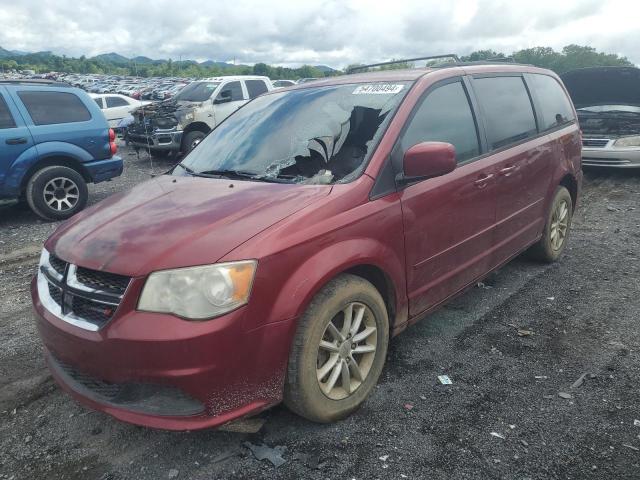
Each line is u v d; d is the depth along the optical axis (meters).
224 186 3.05
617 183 9.08
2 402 3.09
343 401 2.76
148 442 2.69
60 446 2.69
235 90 13.41
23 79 7.73
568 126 5.15
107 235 2.57
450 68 3.81
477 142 3.76
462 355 3.45
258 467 2.46
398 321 3.12
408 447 2.56
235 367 2.30
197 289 2.23
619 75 9.83
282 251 2.39
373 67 4.47
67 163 8.05
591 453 2.49
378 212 2.84
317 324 2.53
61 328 2.43
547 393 2.99
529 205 4.40
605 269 4.96
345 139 3.17
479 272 3.84
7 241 6.67
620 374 3.16
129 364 2.24
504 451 2.52
